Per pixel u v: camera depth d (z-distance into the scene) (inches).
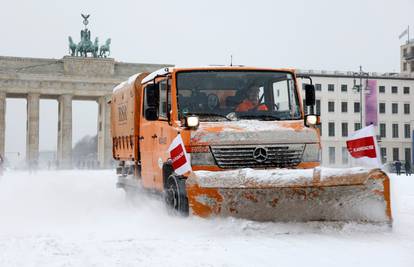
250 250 368.2
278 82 525.0
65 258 347.6
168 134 513.3
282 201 429.4
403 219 521.0
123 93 722.2
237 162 477.7
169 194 514.0
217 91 513.7
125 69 3949.3
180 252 362.0
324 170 426.6
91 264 328.2
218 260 337.4
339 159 3814.0
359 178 418.6
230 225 432.1
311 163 494.6
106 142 3737.7
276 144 486.6
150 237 424.2
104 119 3823.8
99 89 3875.5
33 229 490.9
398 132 3907.5
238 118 506.9
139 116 650.8
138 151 654.5
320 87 3804.1
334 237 414.3
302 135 493.7
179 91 509.0
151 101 532.7
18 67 3754.9
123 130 722.8
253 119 508.1
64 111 3838.6
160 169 543.2
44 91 3799.2
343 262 333.7
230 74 519.2
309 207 432.5
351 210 435.2
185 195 471.5
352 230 433.1
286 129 492.1
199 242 396.5
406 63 4926.2
